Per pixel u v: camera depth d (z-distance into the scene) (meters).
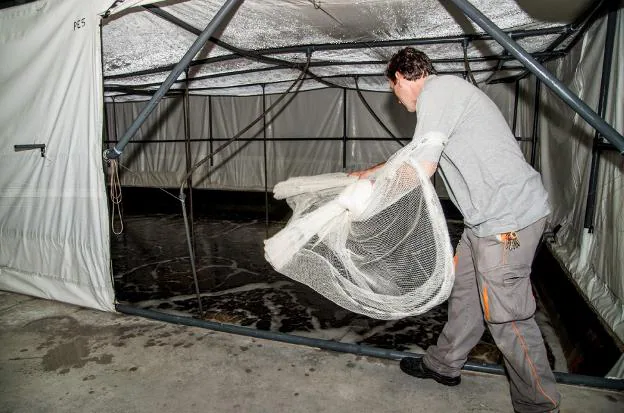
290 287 4.47
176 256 5.55
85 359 2.27
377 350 2.27
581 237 3.24
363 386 2.02
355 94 7.25
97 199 2.74
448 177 1.69
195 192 8.52
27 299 3.09
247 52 3.58
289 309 3.92
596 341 2.44
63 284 2.99
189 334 2.54
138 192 8.96
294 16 2.70
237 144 8.09
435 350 2.01
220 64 4.11
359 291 1.75
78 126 2.72
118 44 3.30
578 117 3.45
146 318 2.76
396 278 1.68
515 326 1.57
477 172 1.56
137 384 2.04
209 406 1.87
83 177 2.77
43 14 2.74
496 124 1.57
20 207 3.07
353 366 2.19
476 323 1.89
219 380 2.07
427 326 3.55
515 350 1.57
